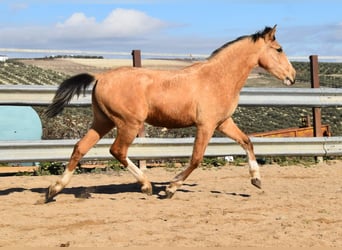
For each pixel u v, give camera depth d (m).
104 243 6.08
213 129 8.95
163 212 7.80
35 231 6.73
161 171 12.16
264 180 10.90
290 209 7.97
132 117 8.68
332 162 13.43
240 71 9.09
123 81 8.69
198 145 8.90
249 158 9.64
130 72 8.77
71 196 9.15
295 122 30.08
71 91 8.76
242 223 7.07
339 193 9.35
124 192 9.61
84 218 7.41
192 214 7.64
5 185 10.44
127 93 8.64
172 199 8.87
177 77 8.82
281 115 33.38
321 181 10.77
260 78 34.81
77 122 16.81
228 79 8.98
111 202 8.62
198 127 8.88
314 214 7.60
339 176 11.41
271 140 12.50
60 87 8.77
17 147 11.03
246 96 12.55
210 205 8.31
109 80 8.72
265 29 9.27
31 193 9.46
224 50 9.06
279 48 9.35
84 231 6.70
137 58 12.46
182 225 6.95
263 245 5.97
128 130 8.77
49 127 15.56
